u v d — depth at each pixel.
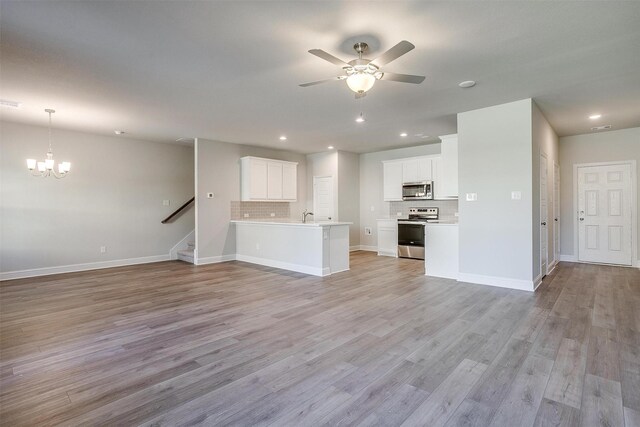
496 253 4.58
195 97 4.12
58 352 2.68
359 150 8.27
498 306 3.73
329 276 5.45
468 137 4.79
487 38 2.74
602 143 6.23
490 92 4.00
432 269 5.43
